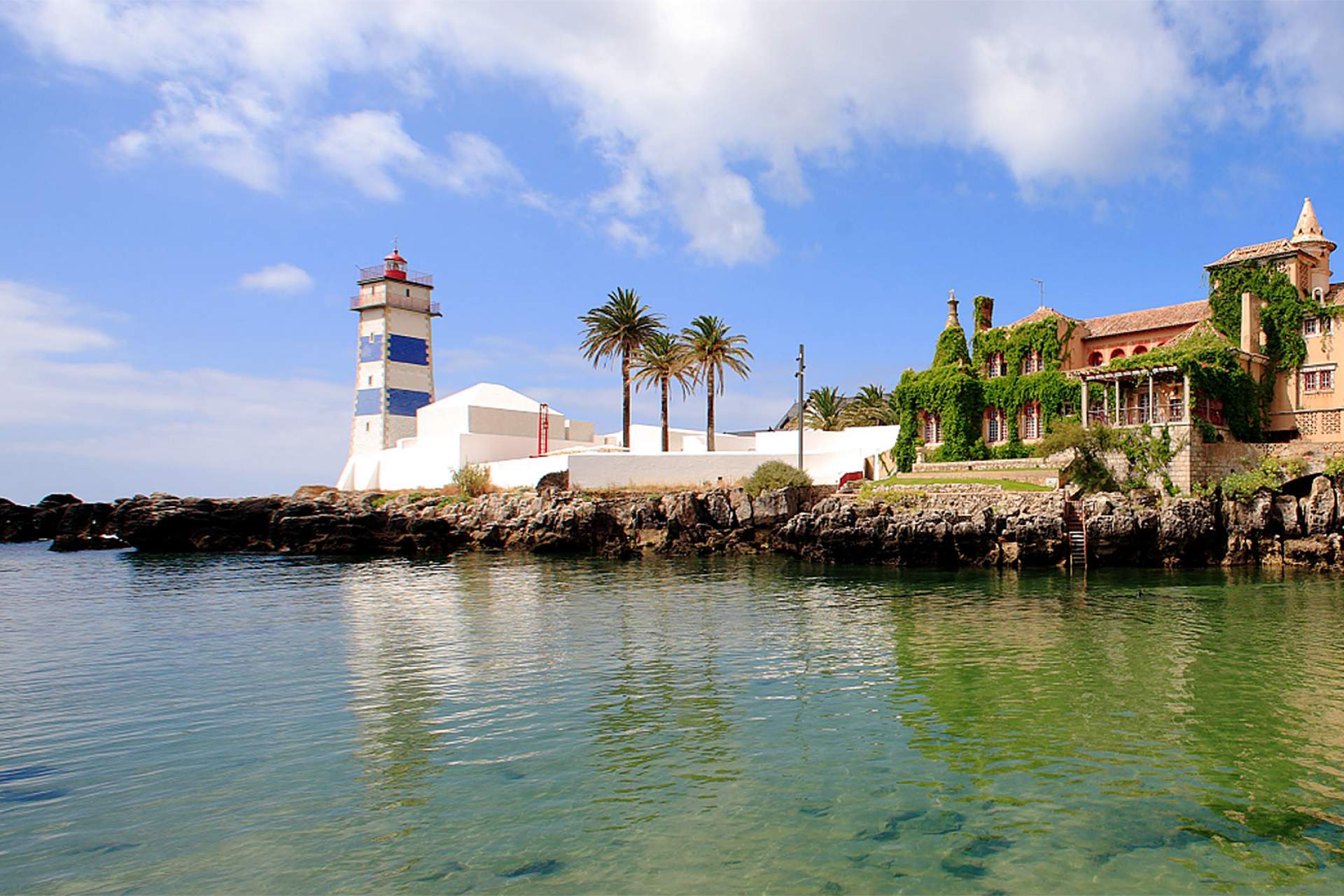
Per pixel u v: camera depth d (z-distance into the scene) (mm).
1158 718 20016
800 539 58719
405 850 13219
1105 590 42219
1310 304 58969
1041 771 16516
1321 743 18141
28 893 11898
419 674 25047
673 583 47125
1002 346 67375
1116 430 54812
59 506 104375
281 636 31750
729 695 22297
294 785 16047
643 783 16000
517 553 67812
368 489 89500
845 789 15648
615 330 82562
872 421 96250
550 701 21797
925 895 11734
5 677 25219
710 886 12008
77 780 16375
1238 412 57281
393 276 99500
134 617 36875
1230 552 51250
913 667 25422
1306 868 12539
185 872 12562
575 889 11938
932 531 52250
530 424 94000
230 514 79562
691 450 92812
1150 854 12992
